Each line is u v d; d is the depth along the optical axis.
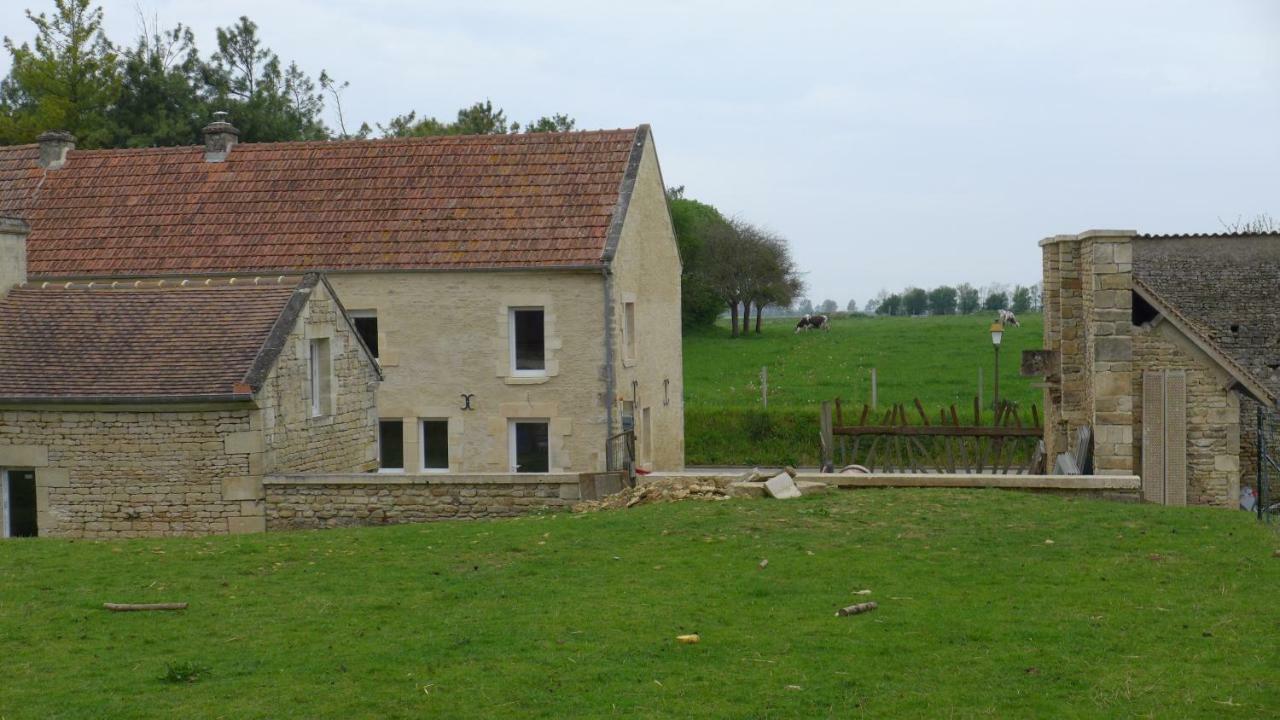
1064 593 12.78
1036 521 16.31
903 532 15.65
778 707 9.62
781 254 79.19
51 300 21.56
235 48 58.22
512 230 27.55
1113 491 18.73
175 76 53.34
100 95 50.09
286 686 10.30
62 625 12.27
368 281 27.42
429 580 13.85
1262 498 16.94
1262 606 12.15
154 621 12.38
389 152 30.34
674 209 80.62
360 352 22.92
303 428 20.55
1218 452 23.03
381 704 9.84
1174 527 16.02
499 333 26.95
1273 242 33.19
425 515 18.81
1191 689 9.80
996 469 26.89
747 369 59.34
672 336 32.75
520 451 27.42
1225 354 22.89
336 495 18.91
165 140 51.78
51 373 19.45
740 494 18.41
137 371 19.38
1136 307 23.59
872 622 11.80
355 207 28.92
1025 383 49.34
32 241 29.33
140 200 30.14
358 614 12.48
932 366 56.91
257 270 27.61
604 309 26.55
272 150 30.97
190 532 19.02
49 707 9.84
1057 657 10.69
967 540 15.23
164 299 21.38
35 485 19.39
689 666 10.63
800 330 82.06
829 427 26.89
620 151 29.20
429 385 27.30
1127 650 10.85
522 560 14.68
